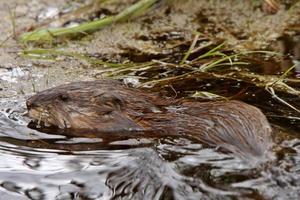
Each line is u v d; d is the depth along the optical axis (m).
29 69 13.00
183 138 9.36
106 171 8.87
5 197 8.49
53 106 10.40
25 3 16.83
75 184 8.67
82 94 10.34
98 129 10.07
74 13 15.96
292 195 7.88
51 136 10.05
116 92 10.23
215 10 16.08
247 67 12.74
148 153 9.11
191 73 12.43
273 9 15.75
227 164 8.60
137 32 15.08
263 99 11.05
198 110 9.66
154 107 10.03
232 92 11.42
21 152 9.59
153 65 13.00
